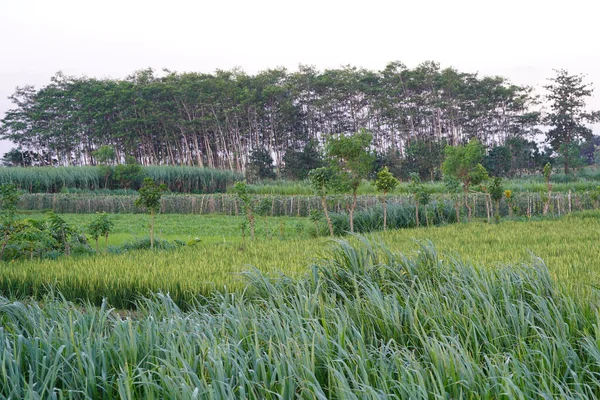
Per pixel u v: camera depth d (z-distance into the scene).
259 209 24.27
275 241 19.86
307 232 25.94
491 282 7.37
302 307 6.82
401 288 7.47
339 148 24.08
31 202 52.38
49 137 118.31
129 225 33.62
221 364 4.86
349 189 24.42
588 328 5.98
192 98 101.62
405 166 82.75
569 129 86.56
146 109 103.56
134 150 110.94
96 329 6.32
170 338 5.98
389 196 34.94
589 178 73.94
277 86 101.31
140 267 12.92
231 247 18.17
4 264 14.57
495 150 79.31
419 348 5.89
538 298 6.50
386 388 4.62
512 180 68.50
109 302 10.72
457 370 4.86
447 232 20.86
